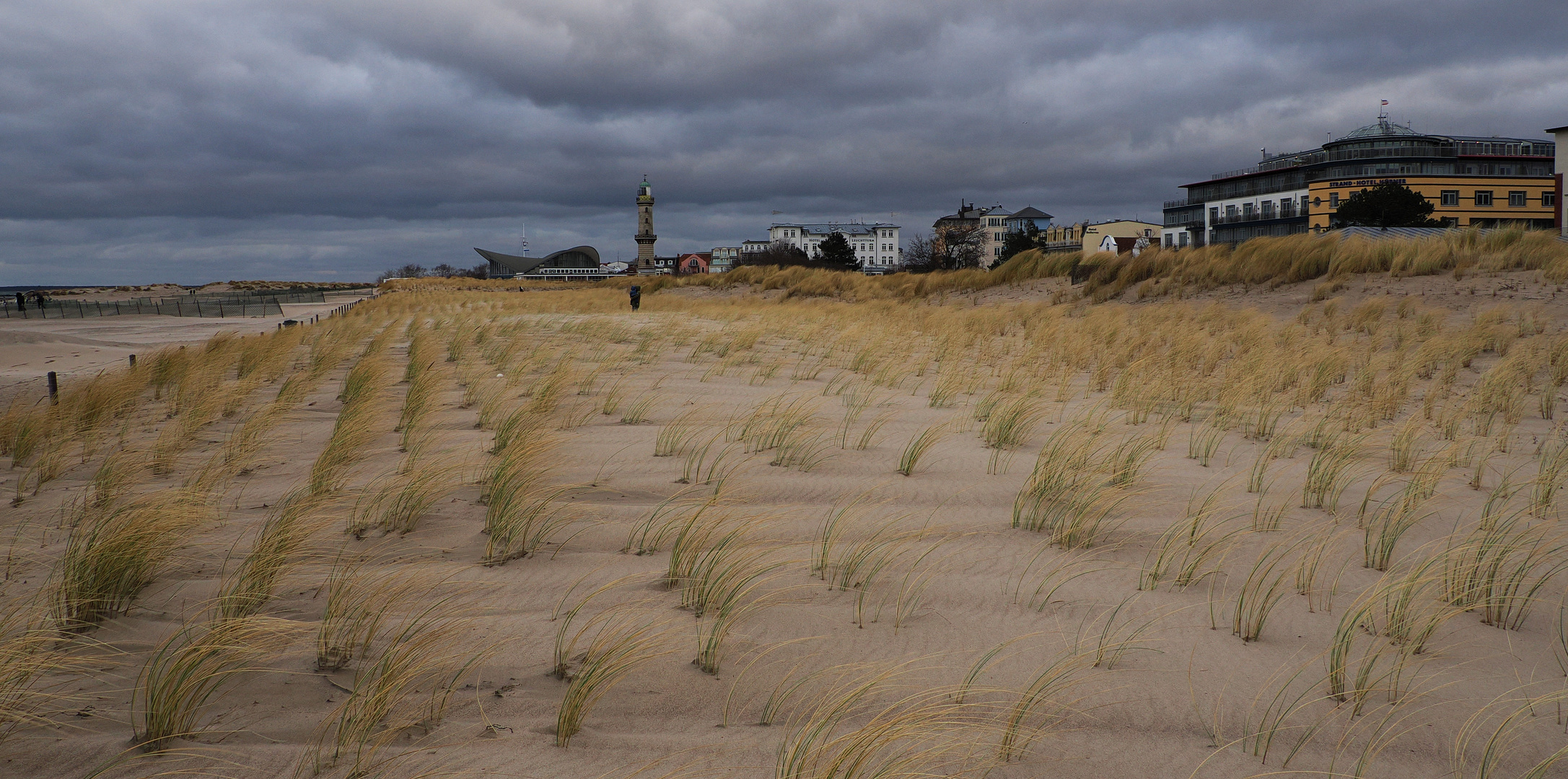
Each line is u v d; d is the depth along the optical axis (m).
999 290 27.91
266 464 7.07
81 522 5.18
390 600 4.04
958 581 4.52
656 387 10.85
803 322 20.86
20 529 5.29
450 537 5.09
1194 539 5.09
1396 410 9.55
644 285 43.94
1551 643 3.82
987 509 5.86
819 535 5.26
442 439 7.81
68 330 31.56
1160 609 4.18
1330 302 18.39
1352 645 3.81
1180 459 7.38
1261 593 4.39
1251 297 21.08
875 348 14.02
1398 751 3.00
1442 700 3.33
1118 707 3.27
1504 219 78.12
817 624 3.97
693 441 7.77
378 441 7.87
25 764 2.73
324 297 75.44
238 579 4.32
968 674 3.51
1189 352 13.99
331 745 2.91
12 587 4.23
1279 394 10.57
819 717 3.13
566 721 2.98
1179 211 98.81
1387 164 81.25
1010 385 11.03
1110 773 2.85
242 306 57.91
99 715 3.06
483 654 3.59
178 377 11.96
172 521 4.68
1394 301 18.02
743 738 3.02
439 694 3.28
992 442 7.93
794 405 8.80
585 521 5.40
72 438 7.89
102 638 3.69
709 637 3.78
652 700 3.27
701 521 5.30
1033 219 148.75
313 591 4.26
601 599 4.21
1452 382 11.28
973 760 2.89
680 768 2.81
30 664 3.23
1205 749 3.02
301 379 11.23
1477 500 6.03
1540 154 86.56
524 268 166.38
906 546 5.07
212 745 2.88
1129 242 84.62
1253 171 92.81
